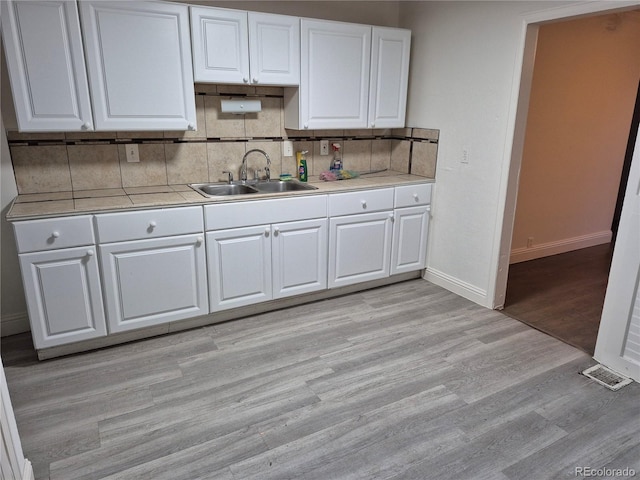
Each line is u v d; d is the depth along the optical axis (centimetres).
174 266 272
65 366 249
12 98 256
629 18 420
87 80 249
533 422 209
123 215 250
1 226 268
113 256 253
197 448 192
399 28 370
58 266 241
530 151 400
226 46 280
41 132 269
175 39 266
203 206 271
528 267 422
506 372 249
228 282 293
